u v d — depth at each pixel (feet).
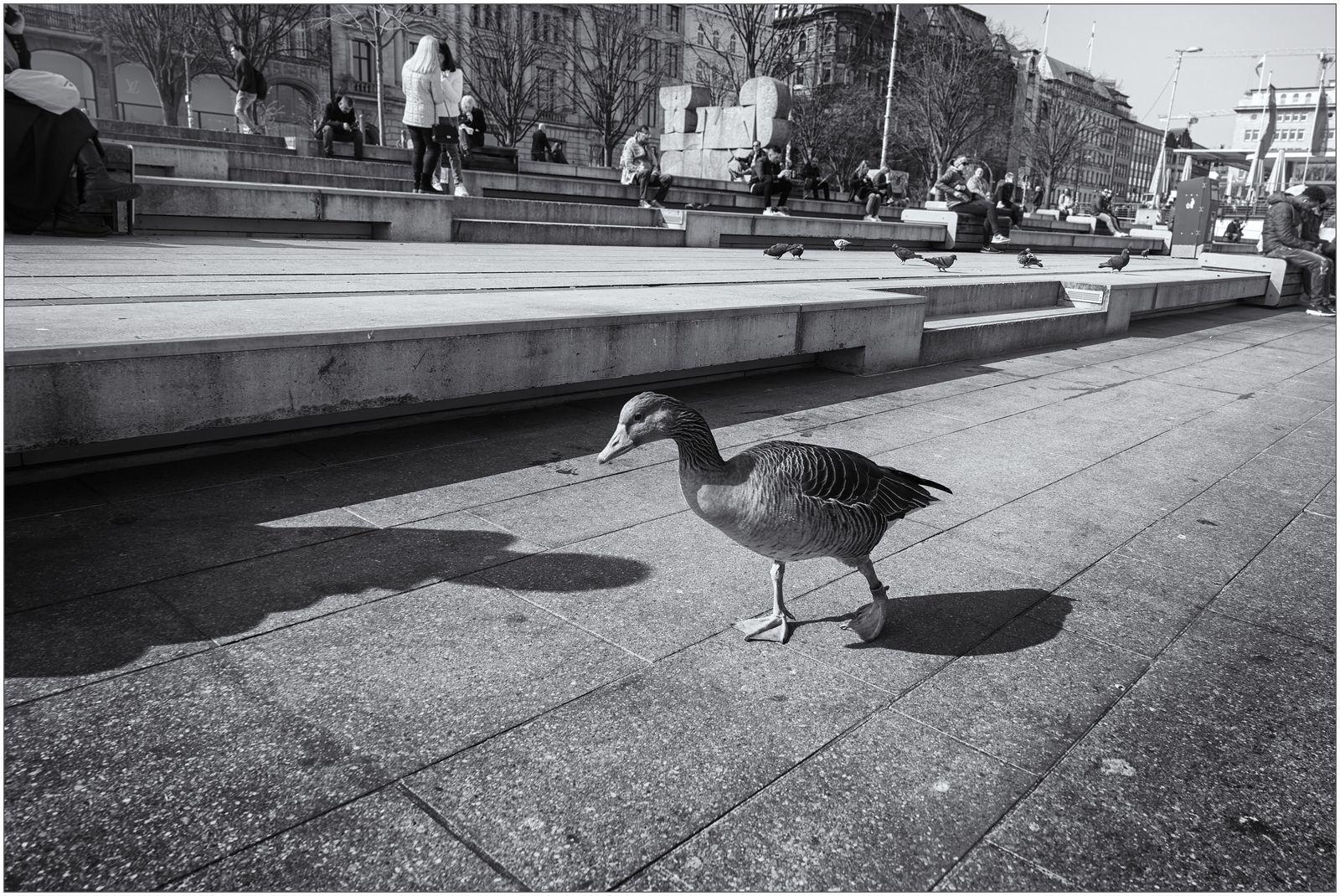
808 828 7.68
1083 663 11.03
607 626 11.18
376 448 17.66
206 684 9.30
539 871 7.00
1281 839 7.94
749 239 60.03
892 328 28.55
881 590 11.26
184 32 120.26
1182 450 21.81
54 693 8.96
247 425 16.81
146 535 12.86
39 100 29.01
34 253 25.05
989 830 7.83
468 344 17.04
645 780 8.20
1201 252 85.81
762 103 93.30
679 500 15.97
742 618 11.64
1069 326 38.32
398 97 171.83
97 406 12.69
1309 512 17.49
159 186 33.42
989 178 84.89
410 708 9.13
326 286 21.66
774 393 25.13
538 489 16.01
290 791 7.75
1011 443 21.52
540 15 147.33
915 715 9.61
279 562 12.32
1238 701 10.33
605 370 19.77
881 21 193.06
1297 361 37.04
